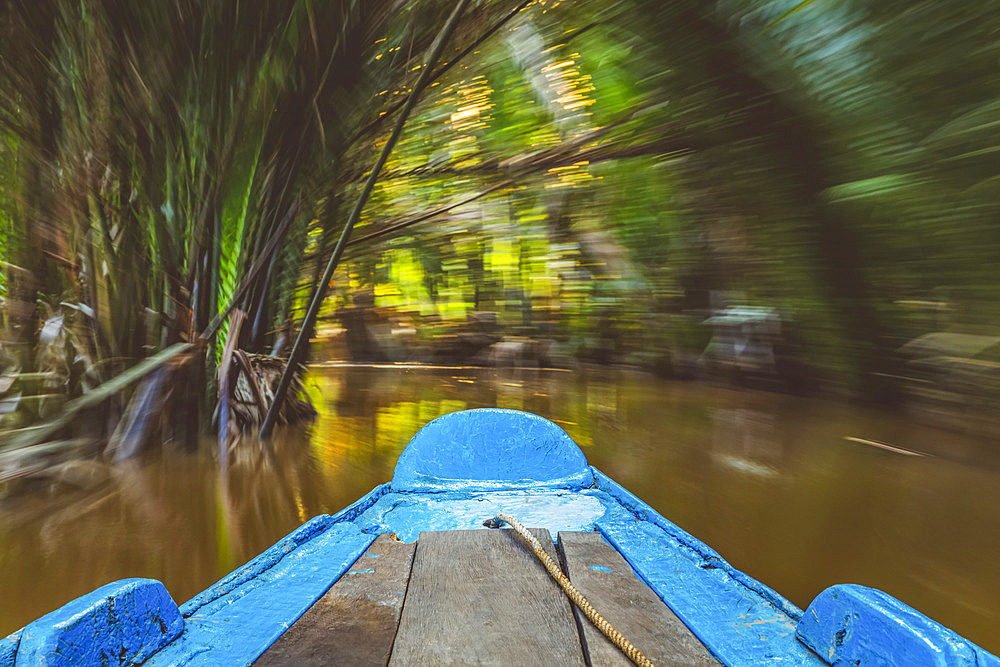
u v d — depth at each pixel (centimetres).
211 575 285
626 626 135
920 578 279
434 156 829
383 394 905
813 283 846
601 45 874
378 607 145
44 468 432
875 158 729
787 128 802
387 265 1268
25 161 458
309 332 554
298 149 559
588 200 1151
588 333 1324
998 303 671
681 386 998
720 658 123
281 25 511
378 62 575
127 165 495
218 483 432
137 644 119
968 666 97
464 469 278
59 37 451
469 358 1417
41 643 101
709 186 958
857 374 808
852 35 682
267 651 125
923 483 429
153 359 488
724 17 745
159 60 483
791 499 389
